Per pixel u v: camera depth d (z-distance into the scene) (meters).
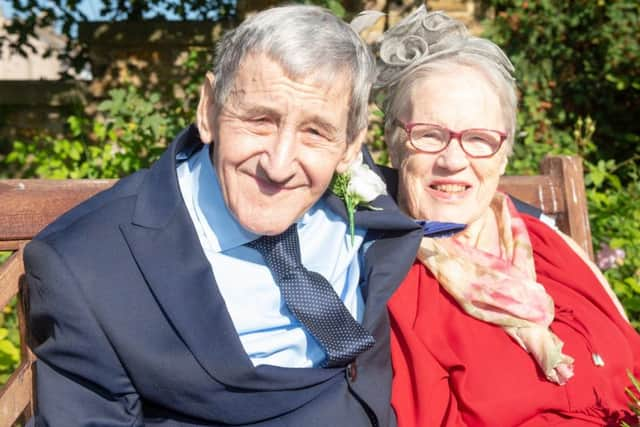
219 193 1.92
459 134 2.28
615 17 5.87
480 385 2.11
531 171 5.40
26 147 4.59
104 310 1.72
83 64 6.49
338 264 2.06
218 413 1.83
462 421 2.11
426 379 2.06
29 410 2.02
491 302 2.21
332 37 1.74
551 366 2.12
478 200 2.35
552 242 2.51
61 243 1.75
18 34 6.46
